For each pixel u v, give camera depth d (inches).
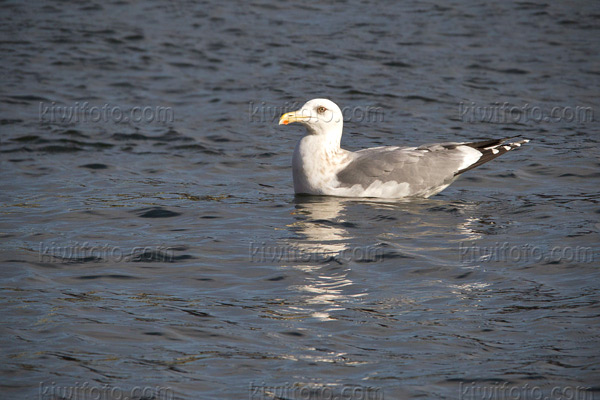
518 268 442.0
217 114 838.5
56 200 577.0
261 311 390.9
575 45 1119.6
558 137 755.4
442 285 420.2
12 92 890.7
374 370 333.7
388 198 580.7
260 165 684.7
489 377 325.4
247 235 502.0
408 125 802.8
